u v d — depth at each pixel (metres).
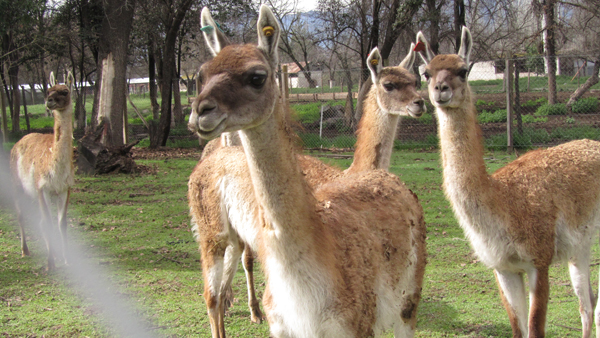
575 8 23.03
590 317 3.99
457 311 4.67
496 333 4.23
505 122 19.48
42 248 6.84
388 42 19.14
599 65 20.53
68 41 21.94
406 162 13.08
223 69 2.26
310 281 2.48
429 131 17.42
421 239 3.51
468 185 3.87
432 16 19.58
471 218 3.91
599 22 23.19
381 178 3.49
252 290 4.75
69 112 6.29
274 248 2.48
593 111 20.77
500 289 4.02
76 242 7.02
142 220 8.18
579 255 4.05
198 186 4.48
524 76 37.81
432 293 5.11
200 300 5.02
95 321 4.50
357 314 2.63
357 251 2.73
